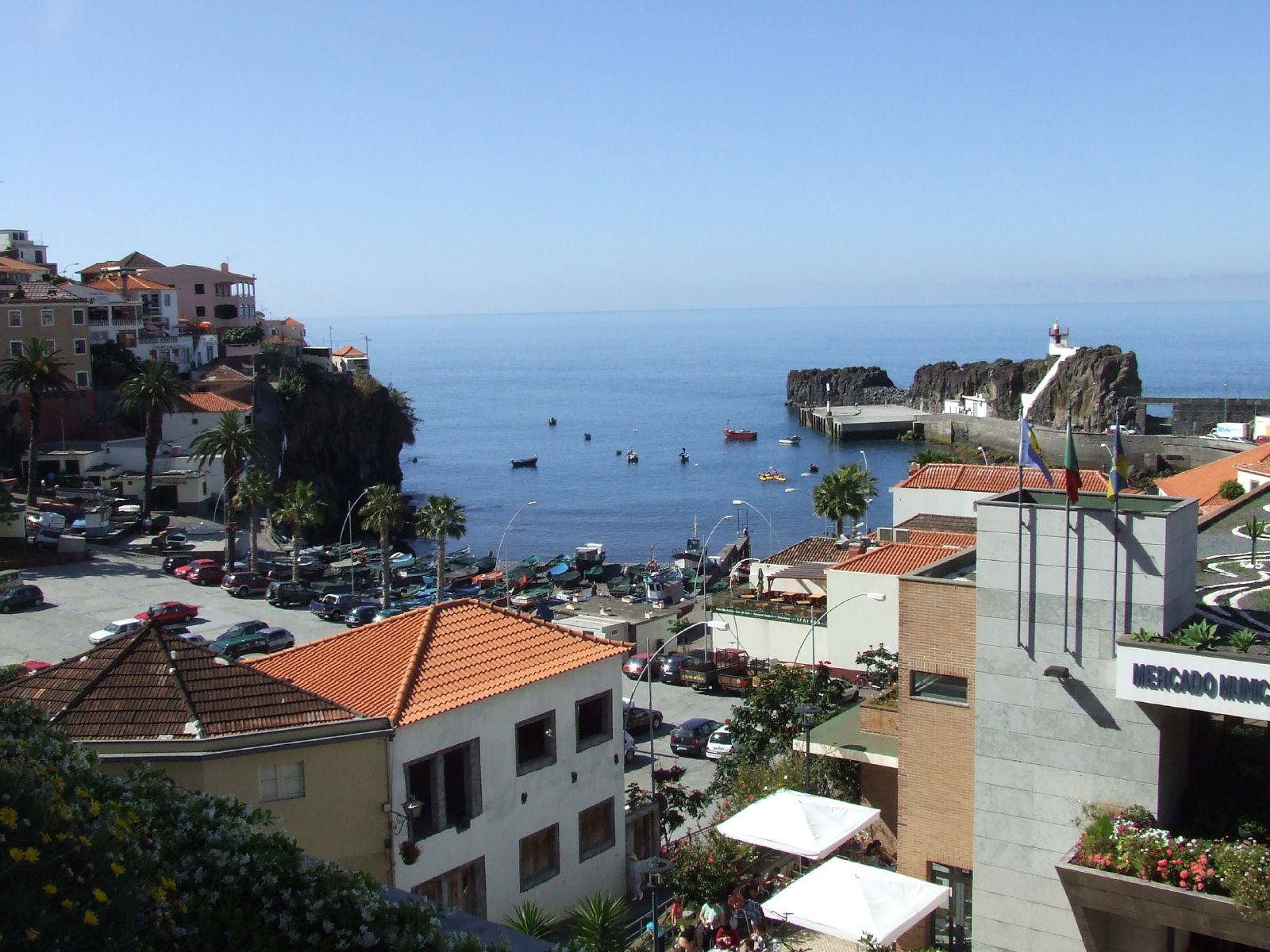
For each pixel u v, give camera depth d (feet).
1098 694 82.17
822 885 95.55
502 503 606.55
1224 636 79.56
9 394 396.78
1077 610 82.48
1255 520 125.80
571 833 114.01
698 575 373.81
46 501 359.66
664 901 116.37
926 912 92.38
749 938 96.02
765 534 527.40
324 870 54.08
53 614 264.72
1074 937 84.38
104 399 430.20
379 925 51.83
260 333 597.93
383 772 95.20
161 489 394.52
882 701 117.91
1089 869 76.54
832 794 121.80
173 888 46.52
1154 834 76.13
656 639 252.21
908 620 100.22
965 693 98.43
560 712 112.47
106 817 44.57
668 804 134.21
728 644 234.58
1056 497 89.97
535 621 119.65
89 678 94.02
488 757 104.88
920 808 100.32
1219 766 87.40
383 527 327.47
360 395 542.98
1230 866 71.77
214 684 94.22
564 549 495.82
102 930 39.37
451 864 101.45
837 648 213.87
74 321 417.28
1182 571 82.58
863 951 100.42
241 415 447.01
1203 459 646.74
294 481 490.08
